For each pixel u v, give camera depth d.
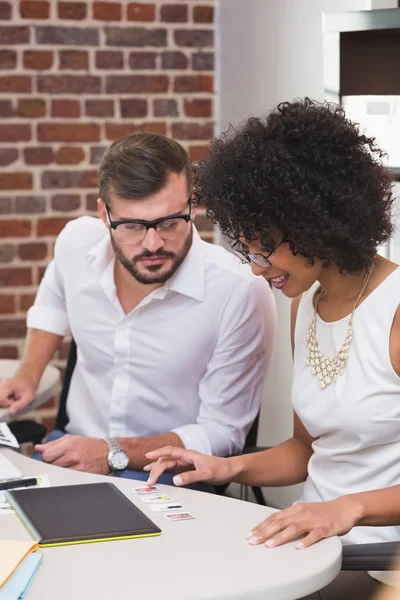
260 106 3.79
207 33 4.31
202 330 2.59
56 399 4.27
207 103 4.35
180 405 2.67
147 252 2.42
